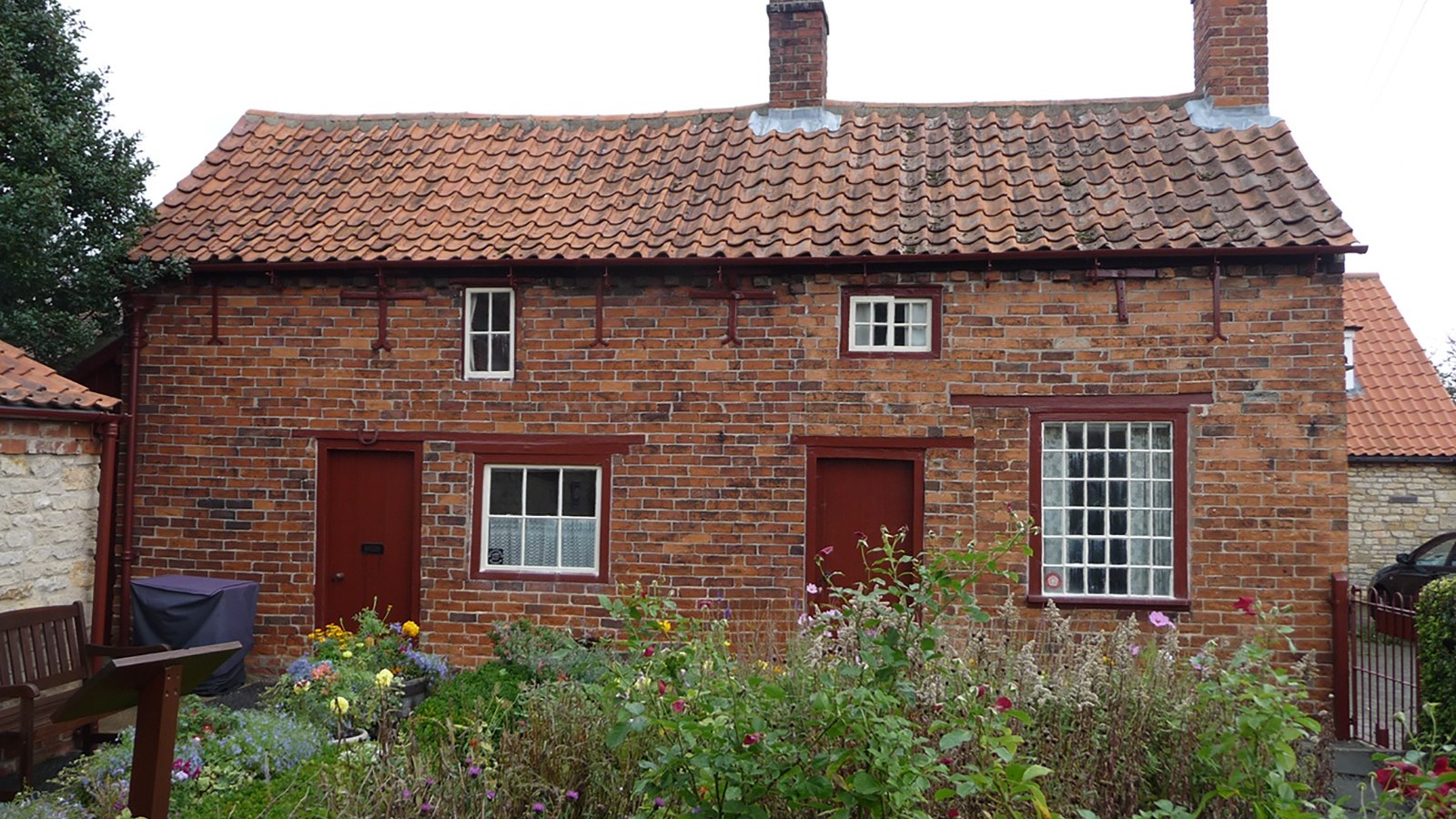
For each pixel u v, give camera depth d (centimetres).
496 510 967
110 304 991
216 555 980
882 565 909
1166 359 877
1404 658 820
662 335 939
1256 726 386
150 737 422
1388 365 1722
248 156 1138
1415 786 372
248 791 560
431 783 470
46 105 948
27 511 740
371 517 976
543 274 953
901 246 895
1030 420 895
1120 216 900
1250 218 877
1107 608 875
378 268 959
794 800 382
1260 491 861
